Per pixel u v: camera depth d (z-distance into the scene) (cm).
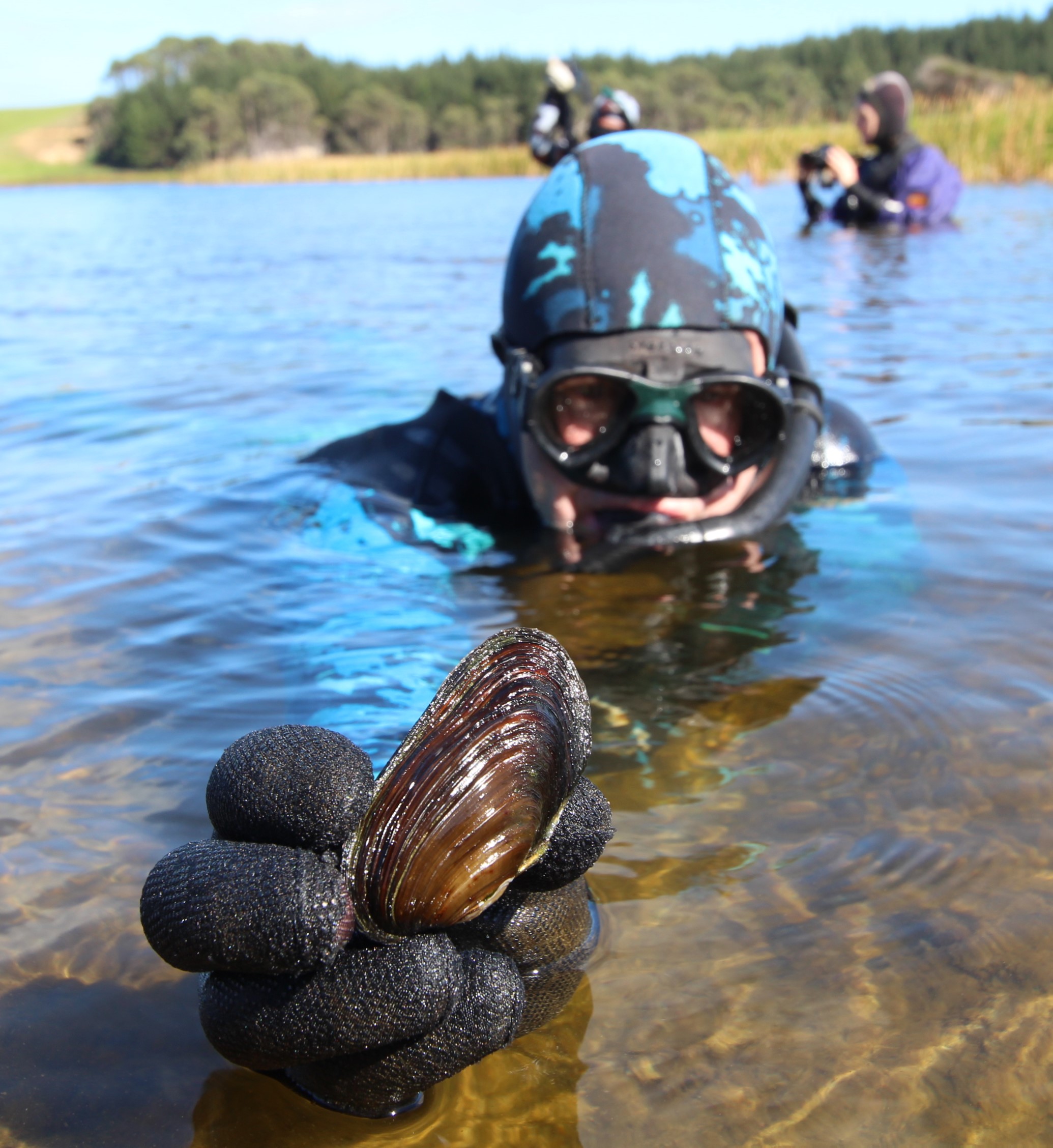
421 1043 22
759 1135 23
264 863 21
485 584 56
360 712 40
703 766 38
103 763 39
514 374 62
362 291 184
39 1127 24
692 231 61
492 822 21
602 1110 24
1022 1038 25
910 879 31
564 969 27
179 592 56
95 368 123
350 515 65
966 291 152
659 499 62
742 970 28
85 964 29
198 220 420
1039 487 69
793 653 47
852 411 80
